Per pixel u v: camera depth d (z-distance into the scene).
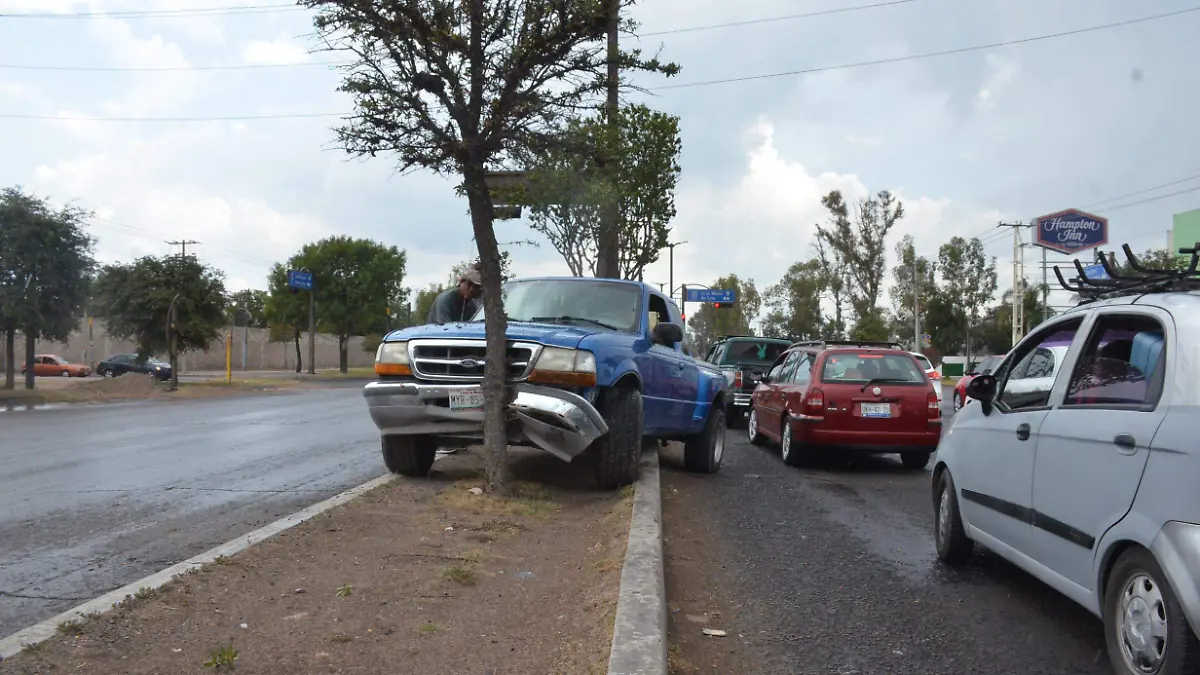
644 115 19.22
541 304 9.34
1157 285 4.34
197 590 4.52
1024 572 5.91
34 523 6.72
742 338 19.42
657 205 19.72
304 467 9.98
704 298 51.62
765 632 4.67
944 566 6.08
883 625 4.79
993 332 78.69
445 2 6.49
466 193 6.94
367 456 11.02
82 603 4.62
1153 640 3.54
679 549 6.50
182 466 10.06
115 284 33.94
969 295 76.50
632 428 7.72
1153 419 3.68
